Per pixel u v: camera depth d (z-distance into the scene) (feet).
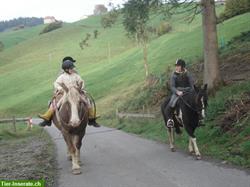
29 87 248.11
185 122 37.73
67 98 33.58
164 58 158.92
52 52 330.34
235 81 62.95
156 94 95.91
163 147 46.65
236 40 97.30
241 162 33.04
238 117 43.16
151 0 59.82
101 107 137.90
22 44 390.01
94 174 33.76
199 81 76.54
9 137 77.36
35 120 155.02
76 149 35.42
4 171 37.91
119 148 48.70
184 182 28.68
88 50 296.71
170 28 239.09
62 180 32.42
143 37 138.10
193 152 40.19
